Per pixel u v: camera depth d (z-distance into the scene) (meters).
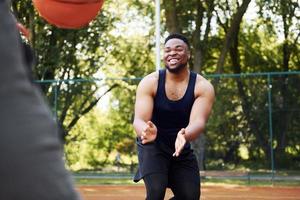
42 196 0.98
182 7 21.44
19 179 0.97
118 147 18.95
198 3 21.36
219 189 15.36
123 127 18.91
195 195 4.54
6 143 0.97
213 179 17.22
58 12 2.02
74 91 17.92
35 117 1.00
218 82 17.23
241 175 16.67
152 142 4.34
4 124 0.98
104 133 19.03
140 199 12.95
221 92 17.25
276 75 16.88
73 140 19.05
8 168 0.97
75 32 21.27
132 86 18.47
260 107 16.98
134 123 4.50
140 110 4.54
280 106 16.83
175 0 20.22
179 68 4.54
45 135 1.00
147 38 26.73
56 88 17.56
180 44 4.55
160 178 4.42
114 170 18.80
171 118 4.57
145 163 4.49
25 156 0.98
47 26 20.44
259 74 16.95
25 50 1.35
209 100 4.56
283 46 26.02
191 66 22.14
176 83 4.57
